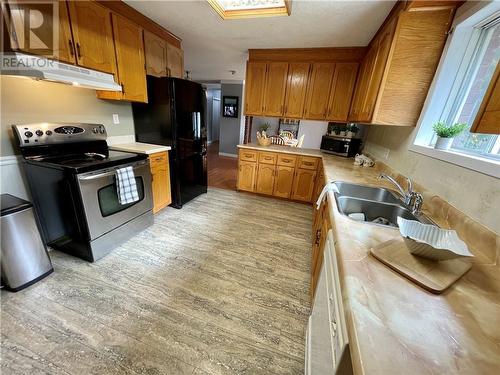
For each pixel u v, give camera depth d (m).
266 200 3.56
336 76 3.05
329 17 2.05
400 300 0.59
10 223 1.41
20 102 1.70
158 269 1.81
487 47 1.32
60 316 1.35
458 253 0.69
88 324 1.31
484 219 0.92
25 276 1.52
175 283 1.68
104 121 2.42
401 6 1.60
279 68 3.25
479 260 0.83
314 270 1.55
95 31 1.83
